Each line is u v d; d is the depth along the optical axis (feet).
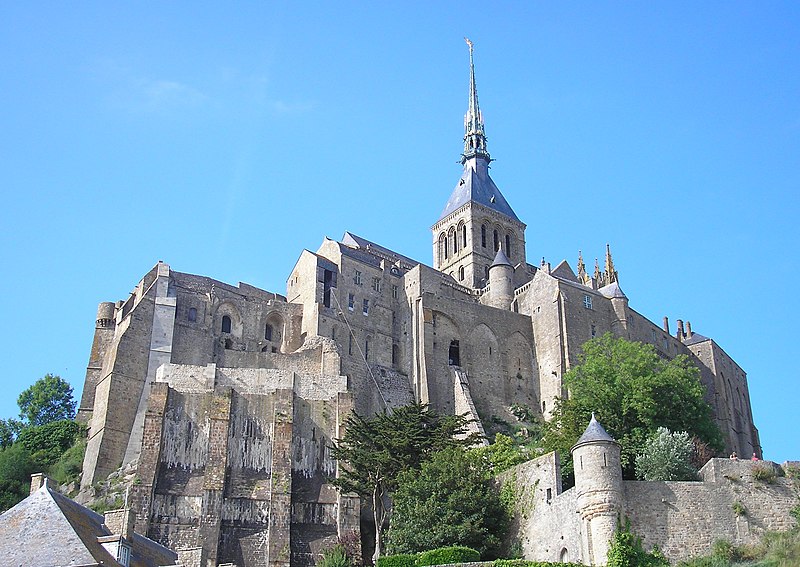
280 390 327.06
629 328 448.65
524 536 238.48
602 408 288.30
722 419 467.11
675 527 214.69
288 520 301.02
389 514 292.61
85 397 395.34
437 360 423.23
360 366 414.41
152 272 400.88
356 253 453.58
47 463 367.04
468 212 557.74
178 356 385.70
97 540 175.32
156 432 309.83
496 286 486.38
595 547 212.23
